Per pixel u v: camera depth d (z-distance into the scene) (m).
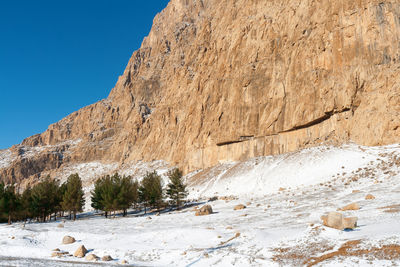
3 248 34.75
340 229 27.00
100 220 62.66
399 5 73.44
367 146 68.94
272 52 98.69
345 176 59.62
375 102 70.31
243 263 23.61
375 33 74.12
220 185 84.12
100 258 30.28
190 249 30.02
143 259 28.86
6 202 69.00
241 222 41.59
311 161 72.94
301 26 92.38
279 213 44.41
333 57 80.38
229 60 111.25
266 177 76.12
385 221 27.91
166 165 134.38
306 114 83.62
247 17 113.75
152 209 81.62
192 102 125.56
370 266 18.75
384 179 50.94
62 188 80.50
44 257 31.69
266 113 93.69
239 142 99.00
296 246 25.36
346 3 80.50
